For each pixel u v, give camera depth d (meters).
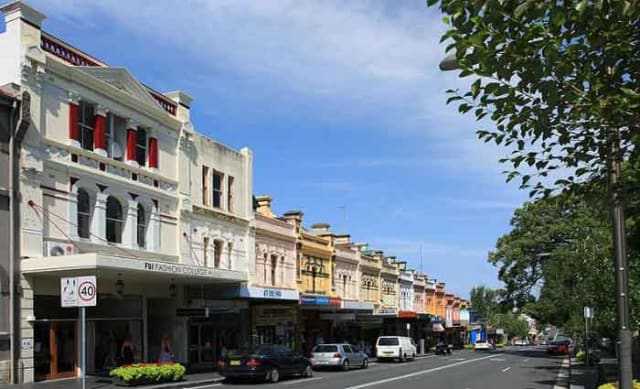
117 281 24.78
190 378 24.20
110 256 20.36
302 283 40.00
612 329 25.62
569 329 34.94
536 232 51.56
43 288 21.38
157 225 26.98
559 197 9.08
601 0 6.05
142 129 26.88
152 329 28.38
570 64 6.97
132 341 25.67
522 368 34.22
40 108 21.59
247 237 33.75
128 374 20.64
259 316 34.84
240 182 33.81
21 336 20.25
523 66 7.08
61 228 22.11
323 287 43.12
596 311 26.42
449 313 78.62
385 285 56.22
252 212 34.34
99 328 24.12
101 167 24.20
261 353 24.47
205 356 30.55
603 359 39.22
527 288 53.03
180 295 28.50
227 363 24.12
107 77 24.64
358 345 48.66
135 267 21.42
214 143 31.64
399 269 60.09
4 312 19.78
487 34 6.95
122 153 25.66
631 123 7.30
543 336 151.00
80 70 23.11
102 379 21.91
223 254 31.64
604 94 7.23
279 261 37.12
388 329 56.91
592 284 25.28
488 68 7.17
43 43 22.22
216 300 30.92
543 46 6.80
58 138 22.34
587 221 28.72
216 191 31.84
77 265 19.94
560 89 7.22
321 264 43.12
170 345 27.61
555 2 6.42
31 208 20.95
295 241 39.09
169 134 28.34
